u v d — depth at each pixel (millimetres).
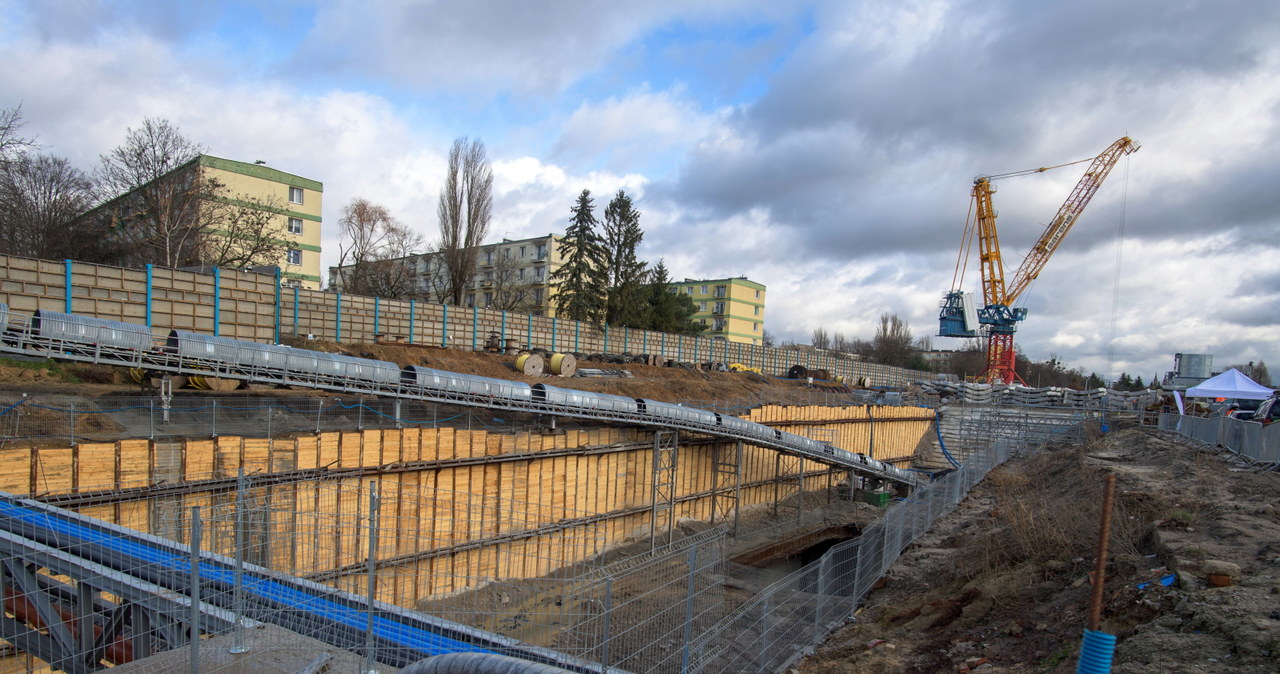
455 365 39719
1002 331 89375
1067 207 85938
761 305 123438
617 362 56594
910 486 44562
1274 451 19938
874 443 55250
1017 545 16641
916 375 116875
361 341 39281
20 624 8844
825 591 16078
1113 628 10562
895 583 18453
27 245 40031
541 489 27016
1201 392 33406
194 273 31125
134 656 8094
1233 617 9352
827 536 36719
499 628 11609
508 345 47812
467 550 23344
